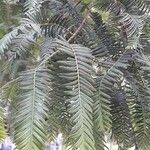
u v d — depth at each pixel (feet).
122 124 3.56
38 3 3.82
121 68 3.53
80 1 4.17
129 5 3.90
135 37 3.41
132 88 3.43
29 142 2.74
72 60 3.09
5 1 4.96
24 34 3.76
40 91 2.94
